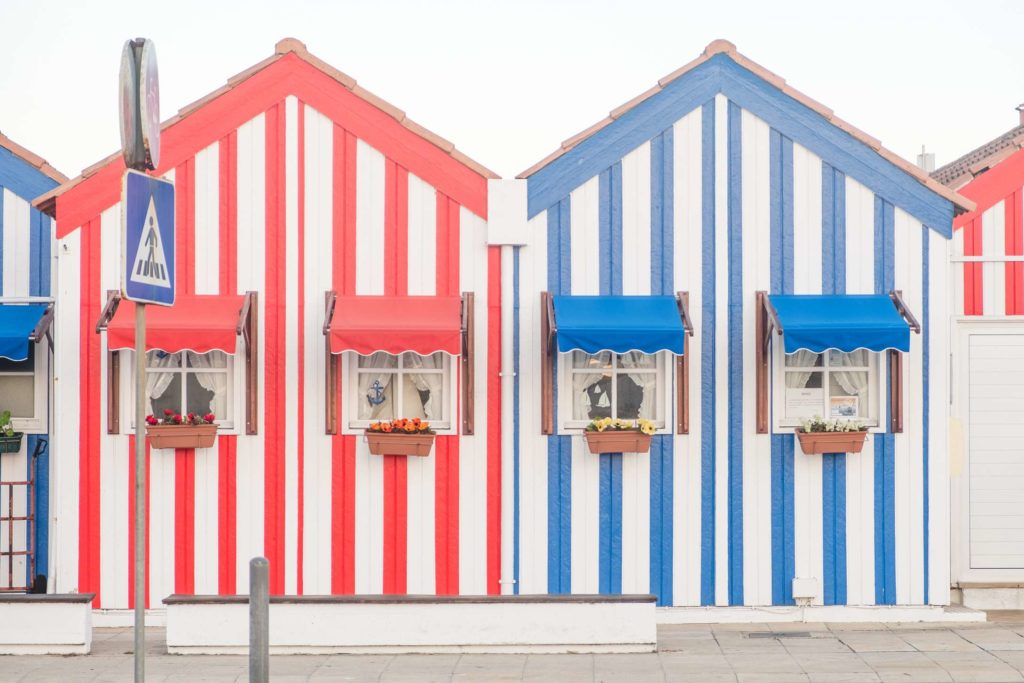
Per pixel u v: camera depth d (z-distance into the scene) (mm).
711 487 11516
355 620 10172
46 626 10141
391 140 11539
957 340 12312
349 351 11492
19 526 12297
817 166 11586
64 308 11445
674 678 9188
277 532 11453
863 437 11367
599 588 11461
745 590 11508
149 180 6578
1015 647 10266
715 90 11570
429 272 11516
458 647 10148
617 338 10812
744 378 11547
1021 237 12570
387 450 11344
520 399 11500
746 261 11570
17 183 12469
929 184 11555
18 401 12398
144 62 6656
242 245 11500
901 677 9180
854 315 11180
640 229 11531
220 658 10016
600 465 11508
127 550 11445
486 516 11484
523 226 11477
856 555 11547
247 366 11438
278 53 11531
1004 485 12281
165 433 11227
